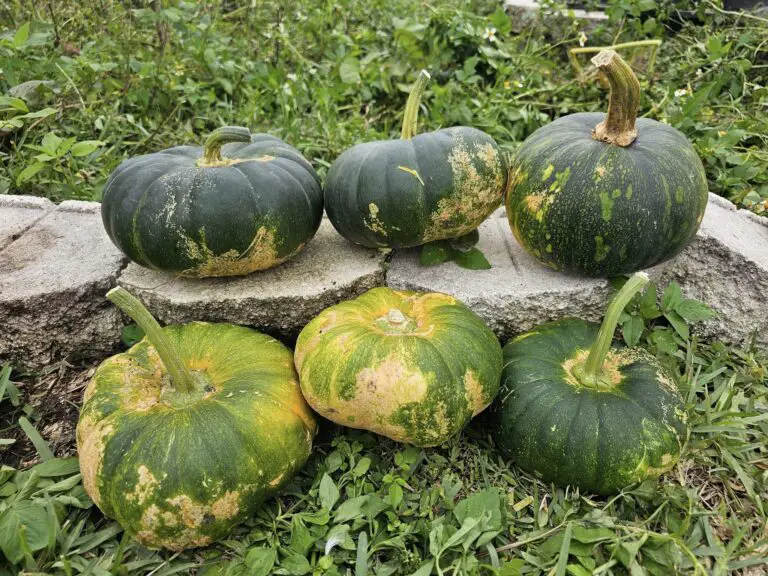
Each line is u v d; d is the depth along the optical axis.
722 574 0.38
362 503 0.41
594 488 0.43
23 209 0.63
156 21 0.87
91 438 0.39
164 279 0.52
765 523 0.42
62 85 0.82
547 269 0.54
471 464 0.45
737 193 0.73
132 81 0.86
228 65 0.89
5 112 0.73
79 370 0.54
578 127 0.51
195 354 0.45
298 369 0.43
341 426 0.47
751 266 0.53
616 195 0.46
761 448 0.47
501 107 0.89
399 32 0.96
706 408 0.48
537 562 0.38
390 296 0.47
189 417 0.39
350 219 0.50
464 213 0.50
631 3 0.98
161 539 0.38
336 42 1.04
